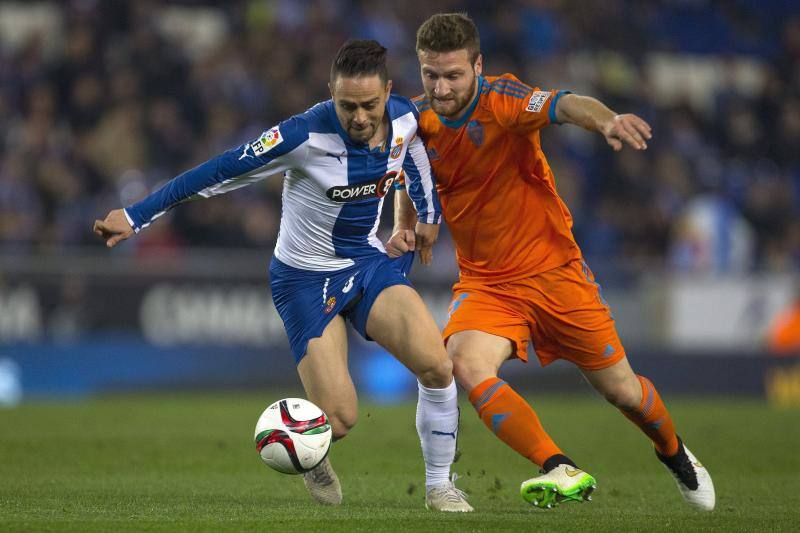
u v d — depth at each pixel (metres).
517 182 20.92
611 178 67.62
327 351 20.52
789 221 69.94
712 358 57.00
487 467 28.73
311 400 20.73
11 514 18.50
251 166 19.50
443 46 19.75
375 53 19.12
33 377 49.31
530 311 21.11
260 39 65.25
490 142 20.53
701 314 56.94
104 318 50.16
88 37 61.28
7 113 60.16
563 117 19.56
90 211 55.66
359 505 21.05
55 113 59.69
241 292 51.84
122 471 26.59
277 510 19.55
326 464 20.86
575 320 20.95
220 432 35.91
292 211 20.69
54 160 56.44
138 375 50.50
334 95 19.28
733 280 57.25
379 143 20.11
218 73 62.69
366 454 30.83
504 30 69.50
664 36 81.94
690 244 61.34
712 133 74.62
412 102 20.94
